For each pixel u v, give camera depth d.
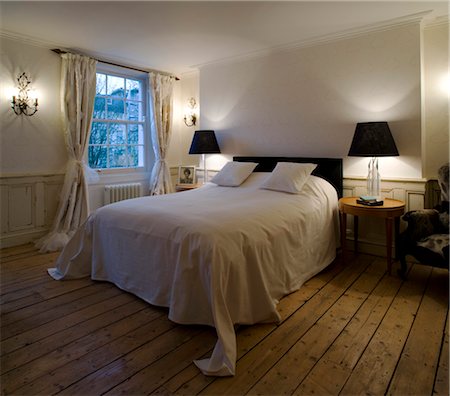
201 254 1.95
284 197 2.97
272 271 2.28
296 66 3.78
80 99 3.93
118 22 3.15
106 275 2.71
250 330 2.03
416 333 1.98
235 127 4.41
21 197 3.67
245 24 3.18
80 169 3.97
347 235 3.57
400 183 3.21
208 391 1.51
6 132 3.51
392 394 1.48
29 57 3.62
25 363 1.70
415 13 2.92
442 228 2.64
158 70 4.88
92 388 1.53
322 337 1.94
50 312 2.24
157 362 1.72
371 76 3.28
